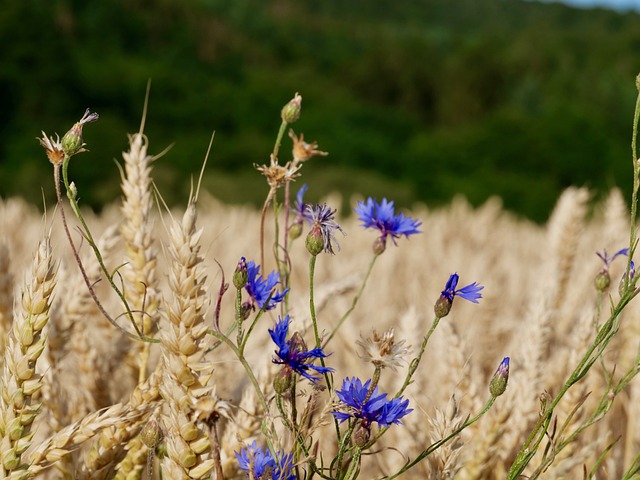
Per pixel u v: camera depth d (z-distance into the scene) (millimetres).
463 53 106000
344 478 1369
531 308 2131
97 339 2363
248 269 1488
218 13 118188
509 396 1991
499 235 8844
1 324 1905
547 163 64125
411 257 6109
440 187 64188
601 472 2180
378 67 106250
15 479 1394
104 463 1688
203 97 84250
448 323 2154
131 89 78875
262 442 1895
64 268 2182
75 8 93875
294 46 123750
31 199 45500
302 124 78438
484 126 67312
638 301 2609
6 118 69500
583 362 1403
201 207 10102
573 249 3891
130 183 1878
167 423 1409
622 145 64500
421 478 1996
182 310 1360
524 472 1930
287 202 1751
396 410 1338
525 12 198750
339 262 4488
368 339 1381
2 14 72312
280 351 1362
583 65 108125
